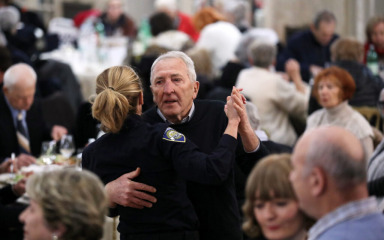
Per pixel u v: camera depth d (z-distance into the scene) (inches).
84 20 573.0
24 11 501.4
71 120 298.8
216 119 152.9
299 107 286.7
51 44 481.7
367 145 218.5
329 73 223.8
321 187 97.8
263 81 287.4
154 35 422.0
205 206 147.9
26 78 237.0
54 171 104.9
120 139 140.7
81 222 100.6
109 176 141.8
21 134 249.8
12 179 209.8
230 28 411.5
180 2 660.7
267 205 104.3
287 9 488.7
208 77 320.2
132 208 140.6
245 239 157.6
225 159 135.7
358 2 459.8
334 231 97.3
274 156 107.2
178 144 137.0
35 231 102.2
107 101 136.1
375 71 327.3
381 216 100.0
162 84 149.9
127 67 143.7
